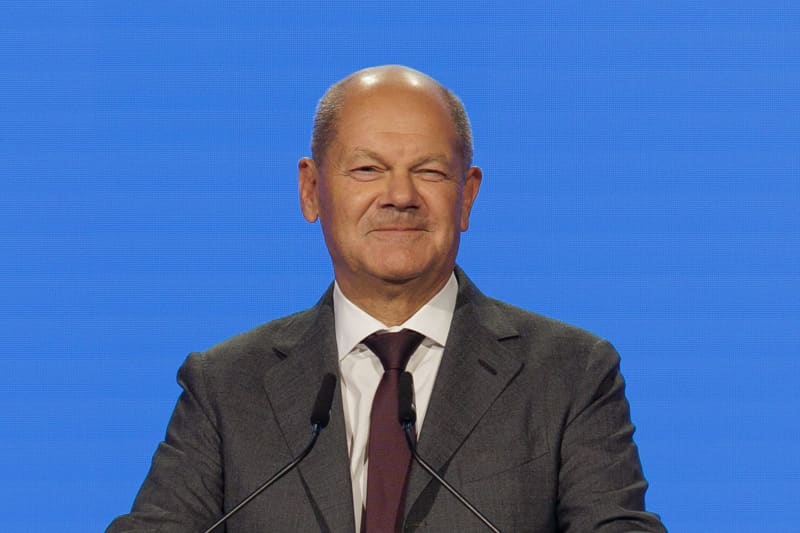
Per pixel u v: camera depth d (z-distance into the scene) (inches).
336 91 418.9
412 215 402.6
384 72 413.7
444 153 404.2
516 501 389.7
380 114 404.2
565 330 427.5
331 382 382.0
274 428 411.8
